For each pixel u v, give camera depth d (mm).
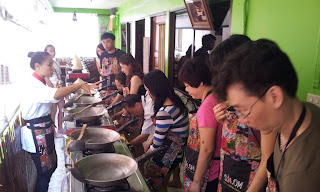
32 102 2350
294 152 743
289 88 733
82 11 11023
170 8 4934
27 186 2748
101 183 1204
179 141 2045
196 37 4047
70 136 1729
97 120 2215
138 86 3086
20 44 3193
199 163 1598
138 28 7812
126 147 1825
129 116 3051
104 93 4391
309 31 2041
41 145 2445
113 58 4438
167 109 1985
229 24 3041
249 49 748
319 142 716
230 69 745
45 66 2404
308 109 774
